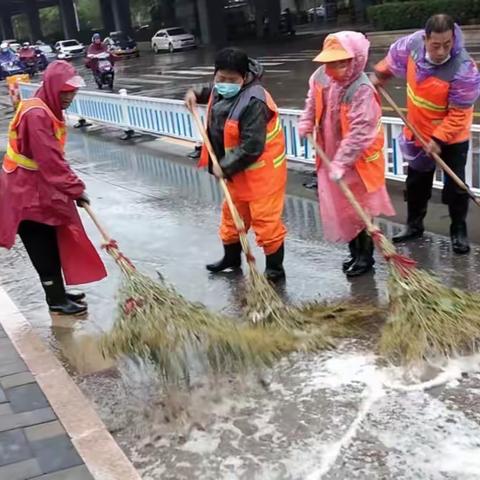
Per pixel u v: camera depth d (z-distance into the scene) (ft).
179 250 18.90
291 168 26.37
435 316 12.19
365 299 14.76
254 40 118.42
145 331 12.04
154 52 125.08
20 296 16.74
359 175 14.89
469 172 19.58
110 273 17.63
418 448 9.87
